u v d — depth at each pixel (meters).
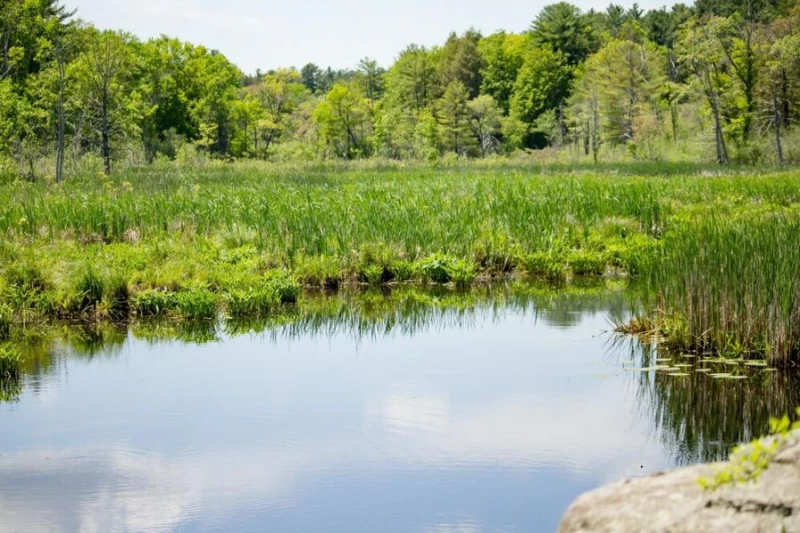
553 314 12.71
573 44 100.81
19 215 17.25
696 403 8.38
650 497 3.15
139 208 18.08
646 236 17.67
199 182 26.45
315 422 7.97
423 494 6.40
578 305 13.38
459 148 82.00
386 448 7.30
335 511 6.14
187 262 14.62
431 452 7.20
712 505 2.98
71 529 5.87
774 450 3.06
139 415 8.26
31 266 13.66
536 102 94.12
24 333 11.86
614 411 8.20
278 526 5.91
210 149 74.19
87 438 7.66
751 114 55.75
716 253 10.09
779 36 56.75
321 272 15.18
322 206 18.61
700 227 11.50
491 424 7.86
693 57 56.50
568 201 19.73
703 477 3.15
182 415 8.23
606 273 16.27
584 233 17.48
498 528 5.85
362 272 15.54
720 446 7.27
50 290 13.14
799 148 51.41
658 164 45.81
